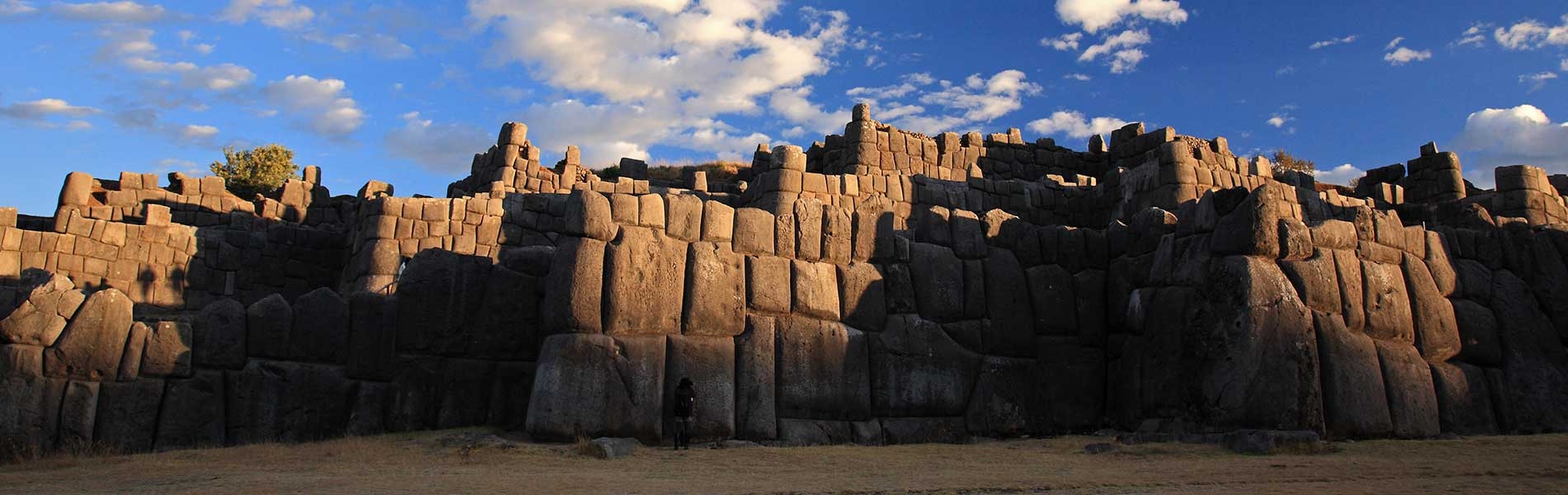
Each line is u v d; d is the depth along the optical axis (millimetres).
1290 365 16562
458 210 27391
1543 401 19875
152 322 17062
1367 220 19125
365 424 17125
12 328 15648
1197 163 25953
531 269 18828
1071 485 11594
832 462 14141
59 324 15992
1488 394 19547
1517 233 21859
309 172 34906
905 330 19141
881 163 31016
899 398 18672
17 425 15219
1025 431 19578
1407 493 10773
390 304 17906
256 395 16703
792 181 26094
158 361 16219
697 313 17188
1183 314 18016
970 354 19594
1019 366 19984
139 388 16031
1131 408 18844
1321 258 17953
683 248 17531
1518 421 19578
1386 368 17922
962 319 19797
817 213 19172
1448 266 20312
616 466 13547
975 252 20406
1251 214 17562
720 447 16000
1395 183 36438
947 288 19812
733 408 16953
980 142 33625
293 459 14047
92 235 26953
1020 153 34375
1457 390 18891
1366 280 18469
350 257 29219
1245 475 12344
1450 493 10703
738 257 17984
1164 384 17844
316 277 30266
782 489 11305
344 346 17547
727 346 17281
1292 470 12758
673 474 12703
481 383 17953
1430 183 34500
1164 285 18953
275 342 17141
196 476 12289
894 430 18375
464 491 10859
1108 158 35375
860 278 19062
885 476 12578
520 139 33031
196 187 32344
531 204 28547
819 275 18656
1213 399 16734
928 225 20422
